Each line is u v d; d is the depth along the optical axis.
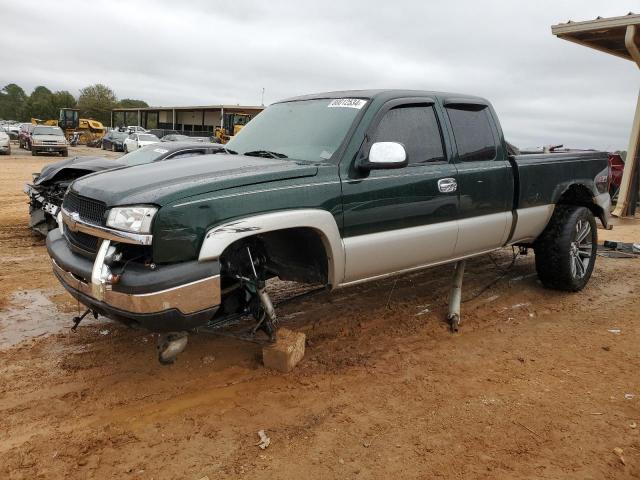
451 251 4.53
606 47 13.59
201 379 3.69
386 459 2.88
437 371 3.93
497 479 2.74
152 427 3.12
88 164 7.82
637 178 13.06
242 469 2.77
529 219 5.21
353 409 3.36
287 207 3.38
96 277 3.03
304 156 3.95
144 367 3.83
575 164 5.70
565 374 3.94
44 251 7.23
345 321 4.86
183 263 3.02
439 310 5.22
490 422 3.26
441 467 2.82
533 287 6.10
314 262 3.83
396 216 4.01
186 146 8.64
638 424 3.28
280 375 3.77
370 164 3.69
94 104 105.19
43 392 3.45
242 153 4.40
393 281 6.12
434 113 4.49
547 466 2.86
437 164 4.36
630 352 4.36
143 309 2.95
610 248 8.64
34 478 2.66
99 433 3.04
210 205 3.08
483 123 4.89
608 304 5.61
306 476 2.73
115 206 3.04
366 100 4.14
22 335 4.35
